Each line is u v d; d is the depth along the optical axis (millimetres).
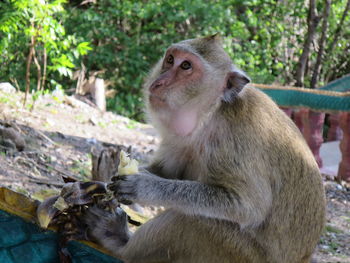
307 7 5156
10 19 2734
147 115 1542
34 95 2994
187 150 1518
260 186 1437
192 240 1448
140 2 4684
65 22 4320
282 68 5047
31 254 1415
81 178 2002
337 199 2479
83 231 1459
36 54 3805
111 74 4531
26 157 2010
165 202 1433
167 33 4652
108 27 4516
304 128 2965
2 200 1403
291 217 1470
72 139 2461
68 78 4164
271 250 1471
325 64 4980
